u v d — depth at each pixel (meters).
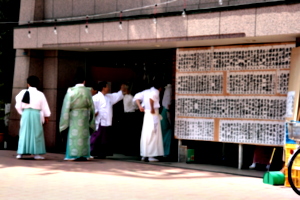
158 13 11.52
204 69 11.88
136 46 12.74
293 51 10.25
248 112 11.23
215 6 11.22
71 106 12.04
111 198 7.70
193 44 11.75
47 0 14.63
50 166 11.16
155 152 12.31
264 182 9.39
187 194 8.11
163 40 11.48
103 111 12.80
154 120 12.30
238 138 11.38
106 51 14.51
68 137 12.20
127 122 13.90
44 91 14.59
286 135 9.10
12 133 14.88
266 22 9.89
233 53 11.41
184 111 12.23
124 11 12.71
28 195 7.91
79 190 8.34
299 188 8.83
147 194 8.05
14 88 14.82
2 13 17.67
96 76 14.74
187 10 11.10
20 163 11.61
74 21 13.06
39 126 12.32
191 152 12.24
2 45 17.67
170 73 13.23
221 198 7.83
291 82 10.18
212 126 11.78
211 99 11.79
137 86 13.92
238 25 10.27
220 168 11.41
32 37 14.06
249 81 11.19
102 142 12.78
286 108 10.29
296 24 9.48
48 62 14.55
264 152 11.32
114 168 11.02
